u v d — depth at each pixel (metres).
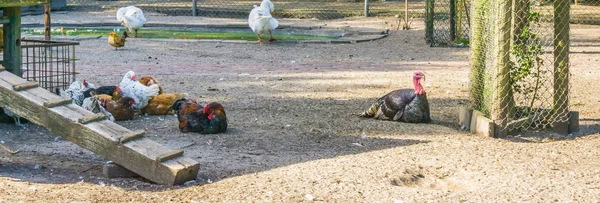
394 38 22.44
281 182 7.66
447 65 17.36
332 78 15.19
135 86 11.17
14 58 10.34
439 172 8.38
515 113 10.59
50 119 7.78
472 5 10.80
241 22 25.83
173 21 25.77
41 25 24.16
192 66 16.81
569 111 10.41
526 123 10.37
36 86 8.15
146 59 17.83
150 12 28.83
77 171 8.02
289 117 11.21
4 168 7.98
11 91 7.84
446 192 7.48
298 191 7.36
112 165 7.80
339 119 11.10
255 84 14.29
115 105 10.68
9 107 7.88
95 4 30.91
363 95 13.24
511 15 9.87
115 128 7.85
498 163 8.66
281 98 12.82
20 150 8.93
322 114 11.48
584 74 15.59
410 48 20.42
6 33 10.29
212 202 6.98
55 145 9.28
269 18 21.12
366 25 25.47
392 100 10.99
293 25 24.80
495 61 9.96
